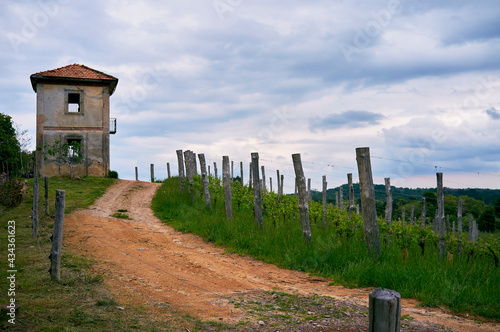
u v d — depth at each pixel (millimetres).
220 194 18734
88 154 29547
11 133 39406
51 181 25609
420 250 10703
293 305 6305
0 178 19125
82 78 28969
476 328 5680
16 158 36500
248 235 12344
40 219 13422
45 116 28688
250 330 5027
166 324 5020
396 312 2594
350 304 6453
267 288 7594
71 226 12883
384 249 10062
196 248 11859
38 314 4934
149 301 5980
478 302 6766
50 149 28250
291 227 12625
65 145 28766
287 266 9820
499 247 10133
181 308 5773
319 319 5609
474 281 7793
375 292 2676
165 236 13352
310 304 6387
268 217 15023
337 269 9172
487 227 24953
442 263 8812
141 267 8438
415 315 6113
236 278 8391
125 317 5125
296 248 10508
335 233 11969
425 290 7191
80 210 16812
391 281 7809
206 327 5020
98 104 29922
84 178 27594
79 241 10648
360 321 5582
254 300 6531
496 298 6855
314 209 15258
